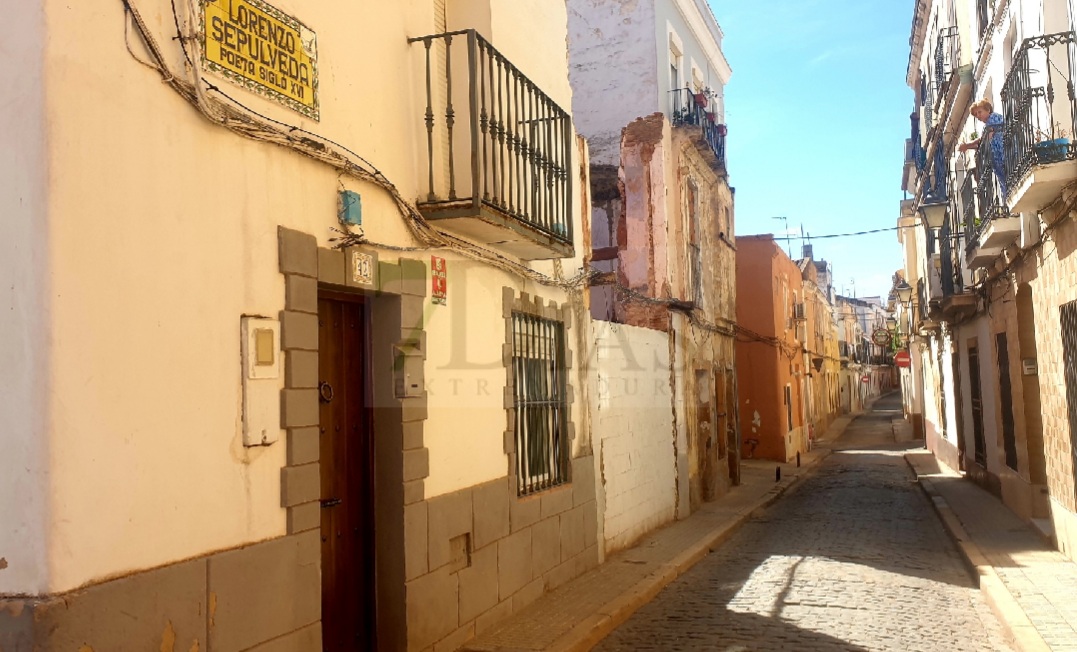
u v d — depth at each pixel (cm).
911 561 1013
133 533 351
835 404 4919
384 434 581
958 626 714
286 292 453
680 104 1717
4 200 325
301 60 479
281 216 454
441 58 673
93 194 338
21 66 324
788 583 877
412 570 580
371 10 559
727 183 1983
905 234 2795
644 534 1180
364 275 529
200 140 398
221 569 395
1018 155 857
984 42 1252
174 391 376
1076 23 791
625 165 1455
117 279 348
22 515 317
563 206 780
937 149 1723
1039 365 1040
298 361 457
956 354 1897
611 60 1605
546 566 810
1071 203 806
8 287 323
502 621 705
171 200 379
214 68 410
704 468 1622
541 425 840
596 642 677
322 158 487
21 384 319
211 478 396
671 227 1471
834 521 1377
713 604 796
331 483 547
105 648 332
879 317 8206
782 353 2594
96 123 341
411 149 606
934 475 2009
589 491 941
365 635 574
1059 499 982
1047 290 966
